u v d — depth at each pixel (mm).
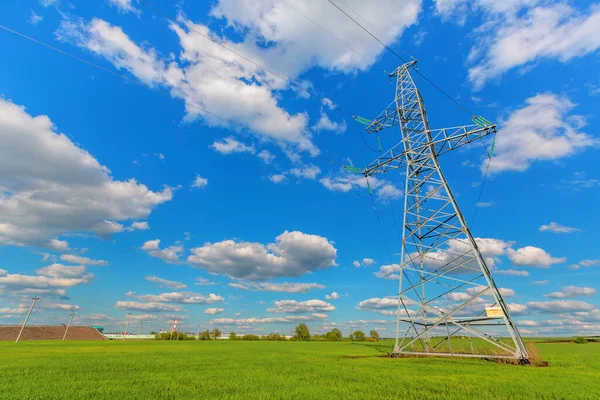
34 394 12352
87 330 149625
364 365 23422
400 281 30453
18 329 126562
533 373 19047
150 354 34969
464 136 28250
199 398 11852
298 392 13086
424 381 15875
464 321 25953
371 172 36250
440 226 28672
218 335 152750
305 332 146750
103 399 11570
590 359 30469
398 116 34750
